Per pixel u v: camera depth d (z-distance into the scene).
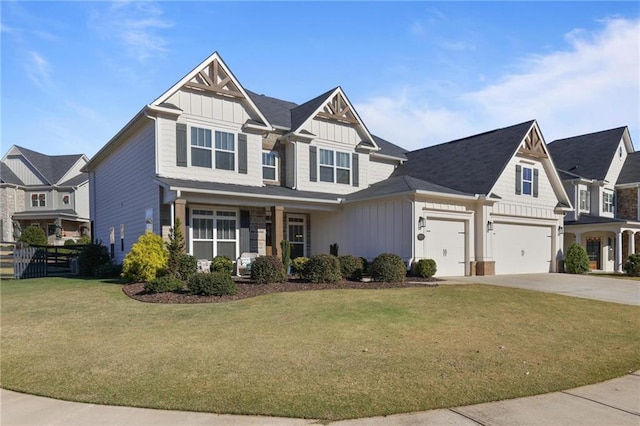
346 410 4.47
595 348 7.25
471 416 4.38
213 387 5.11
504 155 19.05
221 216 16.58
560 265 21.75
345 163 20.38
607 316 9.99
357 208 18.39
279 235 16.47
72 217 37.38
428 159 22.70
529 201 20.41
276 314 9.06
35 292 13.09
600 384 5.49
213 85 16.41
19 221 37.56
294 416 4.34
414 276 15.78
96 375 5.62
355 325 8.18
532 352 6.82
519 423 4.24
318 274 13.31
